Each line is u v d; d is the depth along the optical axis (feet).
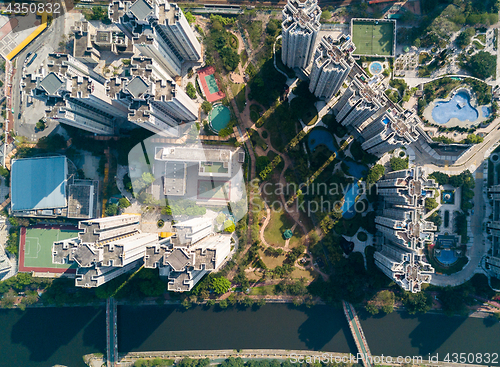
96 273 467.93
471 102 600.80
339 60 455.63
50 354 635.25
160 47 520.01
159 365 623.36
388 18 607.78
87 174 625.41
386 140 471.62
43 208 604.49
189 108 554.05
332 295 590.55
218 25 606.55
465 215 596.29
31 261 622.95
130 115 474.90
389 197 551.59
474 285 594.65
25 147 618.85
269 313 629.10
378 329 618.44
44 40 632.79
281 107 596.29
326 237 590.14
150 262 456.86
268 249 609.83
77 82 467.52
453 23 584.81
